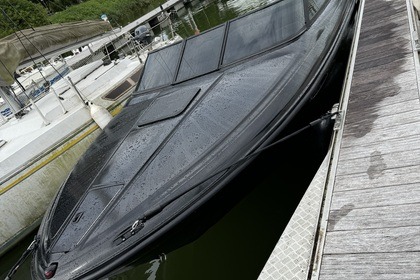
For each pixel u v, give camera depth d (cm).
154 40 874
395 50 325
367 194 196
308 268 173
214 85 339
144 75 427
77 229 244
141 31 1036
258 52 360
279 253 193
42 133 499
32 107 620
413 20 353
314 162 333
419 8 397
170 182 247
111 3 2627
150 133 305
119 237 229
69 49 605
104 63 687
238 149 259
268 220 319
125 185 257
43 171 494
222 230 334
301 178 335
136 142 301
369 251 167
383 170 206
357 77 313
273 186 336
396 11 405
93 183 277
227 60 371
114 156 296
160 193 242
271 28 375
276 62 335
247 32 384
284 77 310
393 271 154
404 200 183
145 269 346
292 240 197
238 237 322
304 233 197
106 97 571
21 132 541
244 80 326
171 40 845
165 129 300
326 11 416
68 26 618
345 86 310
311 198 218
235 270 298
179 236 243
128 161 281
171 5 1912
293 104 291
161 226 231
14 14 1306
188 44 416
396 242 165
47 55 549
